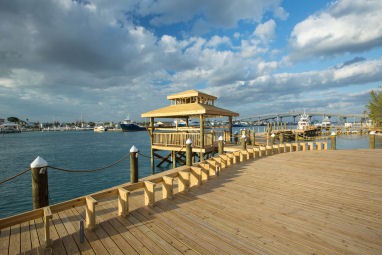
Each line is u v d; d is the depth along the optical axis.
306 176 7.04
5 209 10.80
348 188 5.74
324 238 3.30
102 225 3.93
